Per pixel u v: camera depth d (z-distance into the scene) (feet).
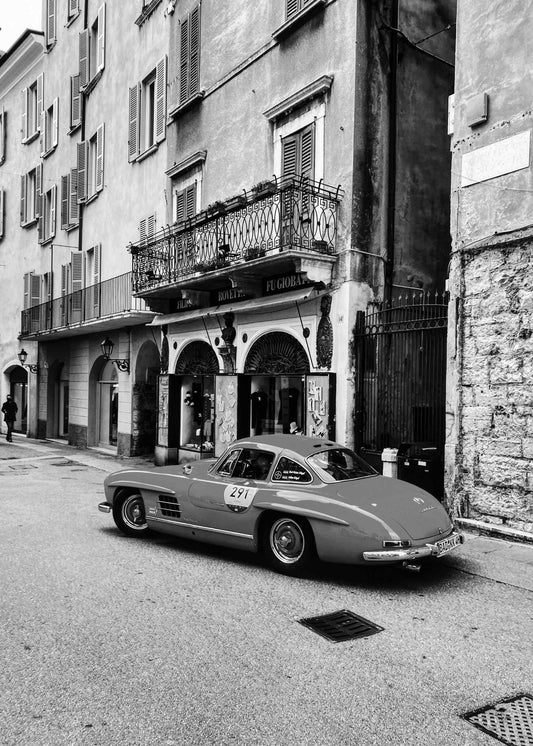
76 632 16.29
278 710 12.31
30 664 14.34
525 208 26.58
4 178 101.09
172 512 25.21
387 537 19.25
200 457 49.62
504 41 27.86
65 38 81.92
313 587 20.24
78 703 12.53
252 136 44.21
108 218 68.13
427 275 40.01
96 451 69.21
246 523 22.47
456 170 29.66
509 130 27.43
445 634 16.35
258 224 39.81
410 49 39.68
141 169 61.16
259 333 42.55
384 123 37.73
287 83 41.04
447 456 29.19
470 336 28.60
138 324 60.29
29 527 29.78
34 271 89.71
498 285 27.50
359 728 11.69
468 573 21.99
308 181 38.86
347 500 20.61
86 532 28.68
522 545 25.52
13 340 95.61
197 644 15.53
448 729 11.71
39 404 87.45
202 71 50.19
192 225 47.65
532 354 26.13
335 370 36.27
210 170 48.98
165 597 19.15
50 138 86.22
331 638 16.01
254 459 23.84
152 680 13.55
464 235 29.09
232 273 40.47
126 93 64.90
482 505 27.91
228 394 44.73
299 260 35.17
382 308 36.50
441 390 31.42
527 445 26.21
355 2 36.09
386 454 30.94
